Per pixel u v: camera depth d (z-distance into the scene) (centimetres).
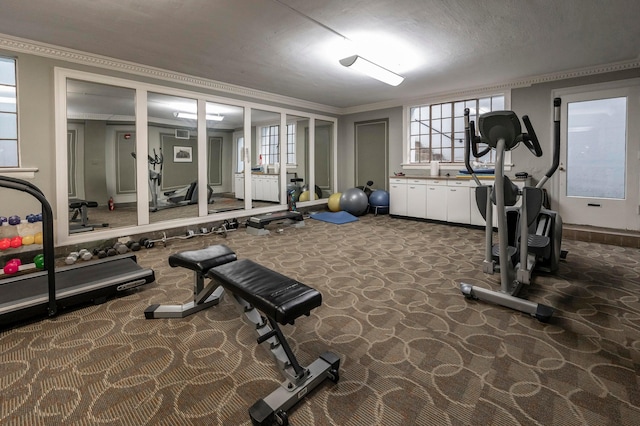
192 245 457
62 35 344
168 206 710
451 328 223
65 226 392
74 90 470
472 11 302
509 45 386
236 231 551
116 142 689
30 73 362
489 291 262
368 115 748
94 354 194
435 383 168
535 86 524
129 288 277
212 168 735
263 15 304
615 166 470
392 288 295
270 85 561
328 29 336
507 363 184
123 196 713
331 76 505
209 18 309
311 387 160
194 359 190
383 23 324
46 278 274
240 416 147
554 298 270
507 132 243
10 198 354
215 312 249
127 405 154
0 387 166
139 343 206
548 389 162
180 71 477
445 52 406
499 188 246
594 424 140
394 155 712
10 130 365
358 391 162
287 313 150
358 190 700
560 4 292
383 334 216
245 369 181
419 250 424
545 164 525
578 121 495
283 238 498
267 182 726
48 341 208
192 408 152
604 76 467
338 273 338
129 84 439
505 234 252
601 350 195
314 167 757
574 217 507
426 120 671
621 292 281
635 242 427
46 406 153
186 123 670
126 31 336
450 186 586
